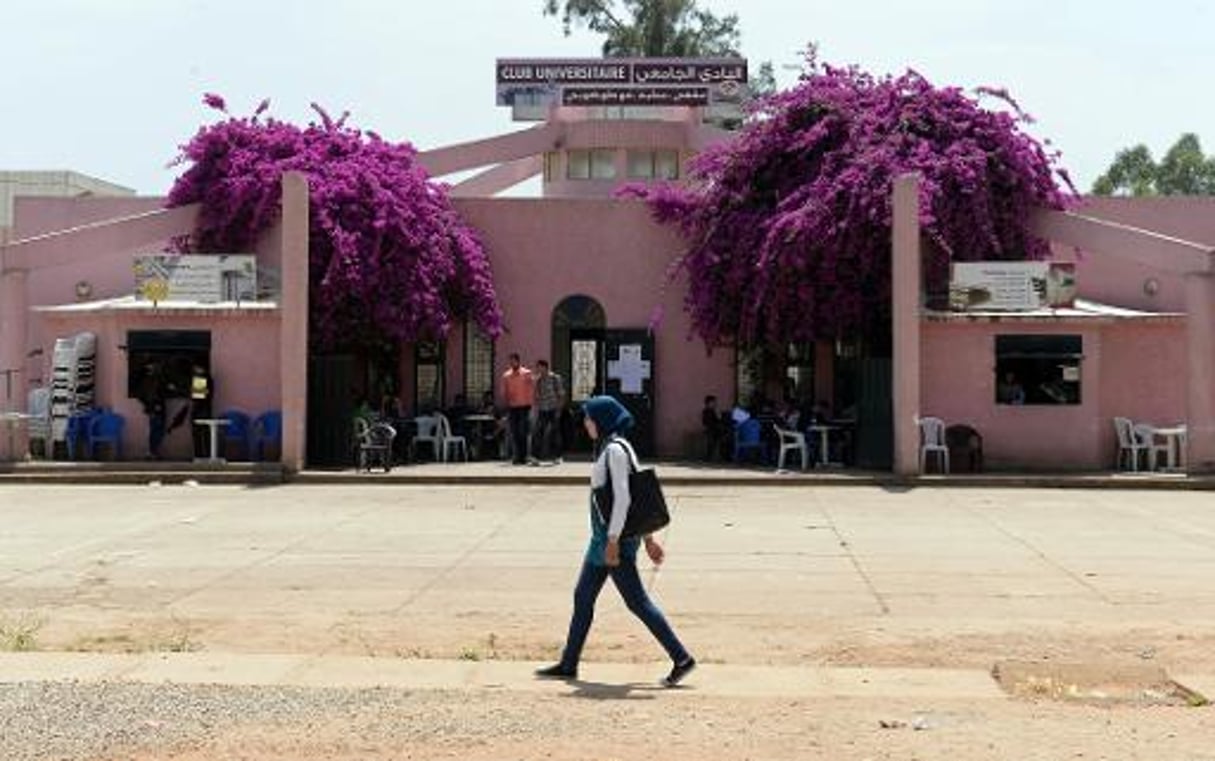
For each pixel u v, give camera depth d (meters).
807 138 26.97
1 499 21.91
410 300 26.92
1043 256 27.11
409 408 29.25
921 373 26.31
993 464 26.23
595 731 8.34
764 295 26.53
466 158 37.00
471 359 29.45
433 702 9.18
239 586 14.16
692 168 28.61
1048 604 13.20
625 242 29.36
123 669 10.29
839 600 13.41
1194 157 76.31
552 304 29.47
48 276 30.20
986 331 26.23
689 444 29.16
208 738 8.14
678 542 17.20
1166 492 23.28
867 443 25.69
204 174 28.17
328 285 26.19
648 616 9.88
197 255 27.14
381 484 24.09
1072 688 9.89
